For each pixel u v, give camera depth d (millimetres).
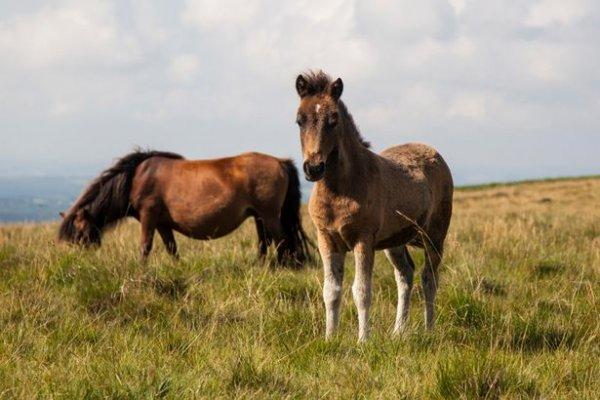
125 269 10273
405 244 9531
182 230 13914
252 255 12422
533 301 9117
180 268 10547
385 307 9391
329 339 7387
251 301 8961
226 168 13680
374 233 8484
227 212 13609
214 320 8281
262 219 13648
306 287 9555
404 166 9531
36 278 9836
